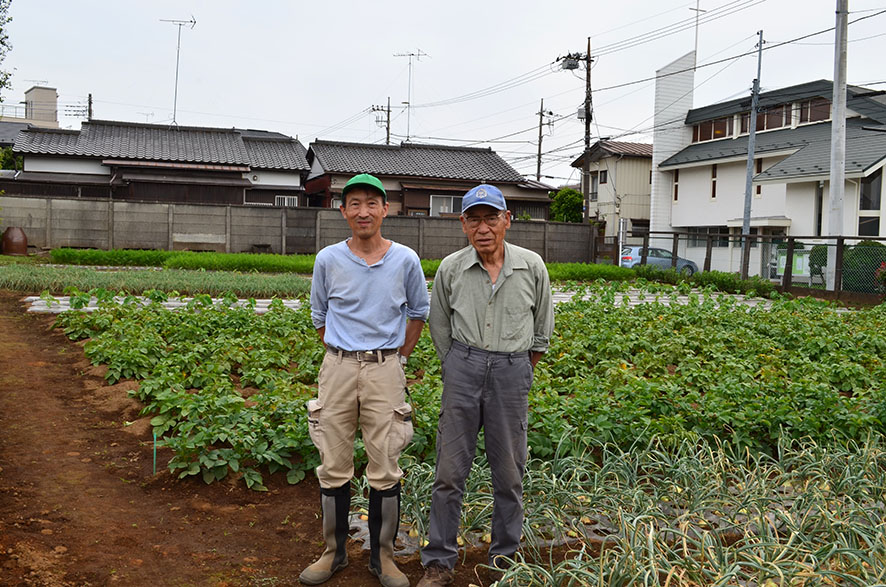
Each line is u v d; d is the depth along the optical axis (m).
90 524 3.85
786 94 30.11
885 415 5.62
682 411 5.49
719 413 5.35
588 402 5.34
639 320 10.53
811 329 10.40
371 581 3.44
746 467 4.91
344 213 3.38
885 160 22.52
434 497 3.40
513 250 3.40
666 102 34.56
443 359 3.46
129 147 28.03
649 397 5.64
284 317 9.45
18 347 8.05
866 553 3.47
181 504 4.21
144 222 22.00
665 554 3.43
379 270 3.36
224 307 9.94
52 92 50.97
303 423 4.77
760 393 6.05
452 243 24.80
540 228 25.80
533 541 3.70
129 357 6.84
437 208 30.72
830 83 28.36
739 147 30.78
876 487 4.27
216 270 18.36
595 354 8.38
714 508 4.12
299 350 7.95
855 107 27.50
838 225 18.78
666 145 34.72
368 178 3.32
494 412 3.34
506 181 31.39
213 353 7.51
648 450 4.74
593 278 21.78
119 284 12.59
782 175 25.00
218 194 27.88
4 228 20.66
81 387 6.59
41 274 13.40
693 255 26.17
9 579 3.16
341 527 3.44
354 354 3.33
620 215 38.84
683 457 4.58
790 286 19.42
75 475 4.54
